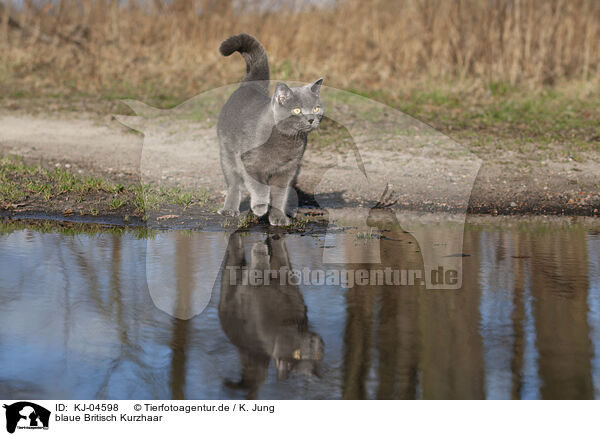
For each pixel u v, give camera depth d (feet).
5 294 33.78
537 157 71.67
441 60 115.24
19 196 56.85
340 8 127.34
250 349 27.58
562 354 26.94
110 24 131.44
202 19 131.03
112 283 35.65
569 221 53.11
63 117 92.79
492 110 94.02
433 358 26.55
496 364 26.18
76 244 43.75
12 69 117.39
